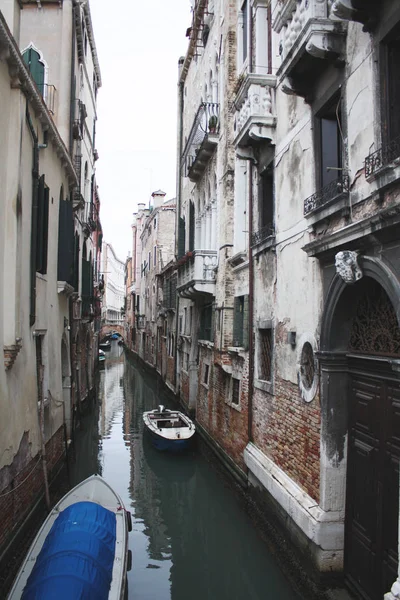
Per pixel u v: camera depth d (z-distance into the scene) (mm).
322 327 6090
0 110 7078
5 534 6754
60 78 14109
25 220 8180
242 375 10109
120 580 5340
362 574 5527
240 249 10945
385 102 4719
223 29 12141
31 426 8484
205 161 14391
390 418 5059
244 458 9273
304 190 6785
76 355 16406
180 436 13641
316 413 6305
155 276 30953
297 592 6379
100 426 17812
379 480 5223
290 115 7367
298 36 5668
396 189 4512
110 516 6590
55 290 11477
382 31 4684
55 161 11453
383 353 5105
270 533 7645
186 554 8500
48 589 4695
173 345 22141
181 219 19328
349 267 5086
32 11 14266
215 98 13789
